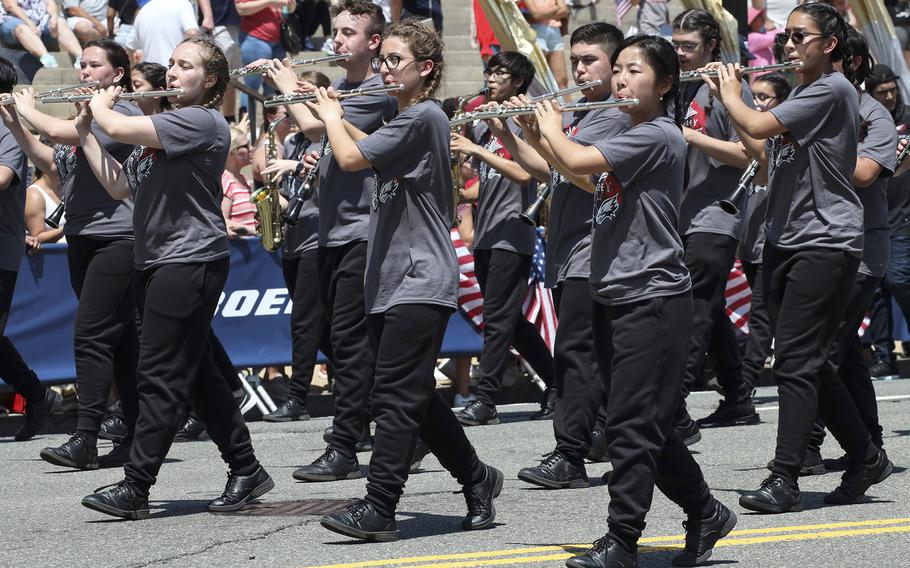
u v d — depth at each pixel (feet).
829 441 73.31
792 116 52.65
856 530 50.16
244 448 56.75
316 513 55.47
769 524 51.55
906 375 111.14
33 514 57.62
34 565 47.11
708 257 72.43
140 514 54.95
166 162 54.49
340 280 62.49
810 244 53.06
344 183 61.98
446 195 49.16
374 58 64.44
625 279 43.39
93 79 67.46
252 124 107.76
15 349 79.41
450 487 61.87
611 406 43.55
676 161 43.70
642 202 43.39
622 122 58.95
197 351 55.36
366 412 71.61
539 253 94.68
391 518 49.08
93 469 69.72
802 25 53.31
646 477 43.21
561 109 45.11
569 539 49.47
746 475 63.41
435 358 48.73
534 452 72.84
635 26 139.03
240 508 56.54
